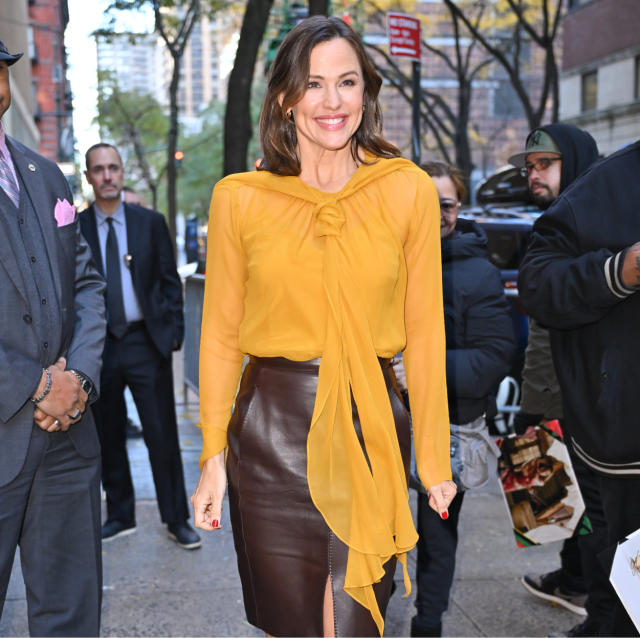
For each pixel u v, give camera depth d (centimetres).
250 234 183
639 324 217
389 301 183
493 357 280
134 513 422
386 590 189
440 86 3934
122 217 410
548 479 281
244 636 307
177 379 854
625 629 229
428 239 187
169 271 418
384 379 183
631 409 216
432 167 296
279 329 181
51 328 234
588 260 218
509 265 611
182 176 4888
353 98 178
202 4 1791
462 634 306
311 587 183
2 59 219
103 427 407
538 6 1950
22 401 222
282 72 178
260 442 182
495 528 419
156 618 321
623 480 222
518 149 3925
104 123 3591
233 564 378
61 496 241
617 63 2406
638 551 206
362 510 178
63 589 244
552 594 329
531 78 3806
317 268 177
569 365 236
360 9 1872
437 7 2902
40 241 235
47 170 244
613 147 2433
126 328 399
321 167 184
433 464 190
